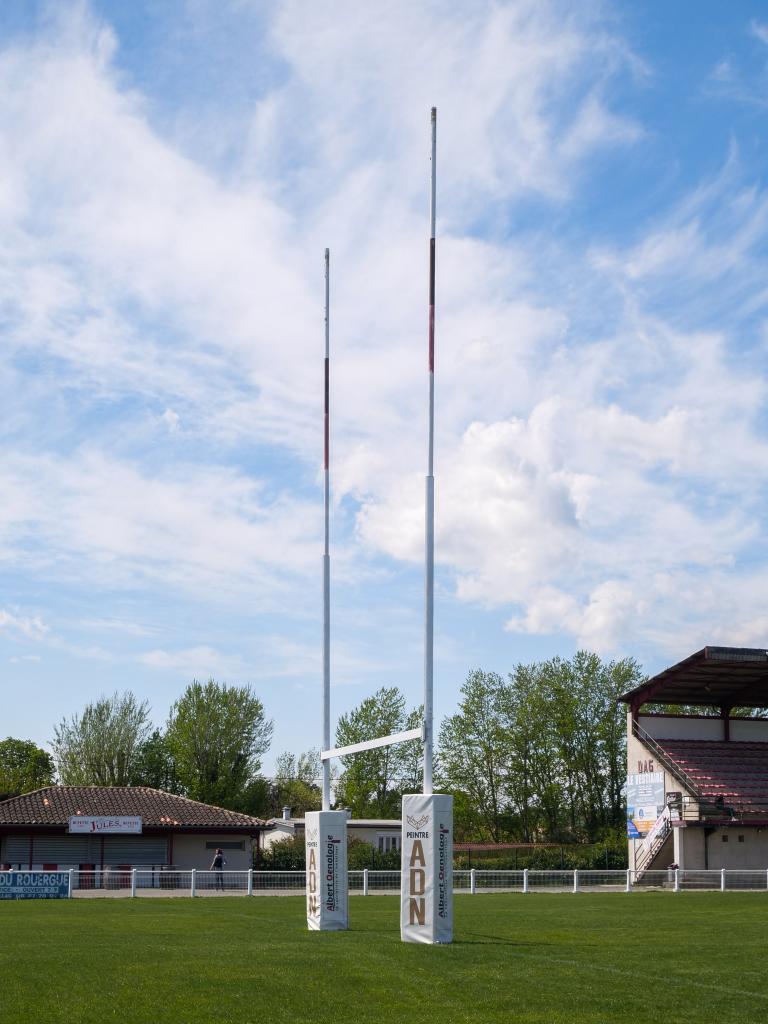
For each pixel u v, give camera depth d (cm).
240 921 2928
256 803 8362
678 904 3809
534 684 8800
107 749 8631
